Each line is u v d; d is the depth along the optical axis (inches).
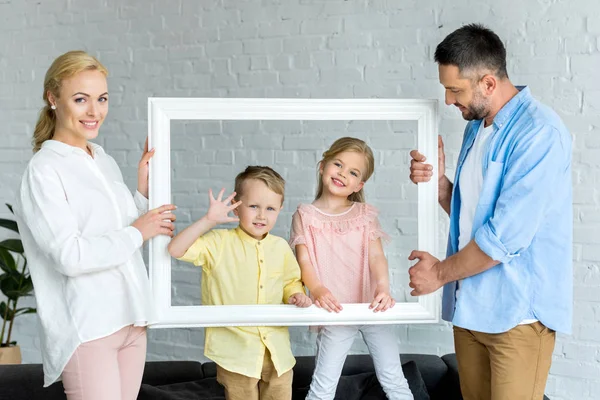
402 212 88.5
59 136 75.9
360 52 122.4
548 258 77.9
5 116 147.5
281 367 85.0
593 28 109.1
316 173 91.5
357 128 90.4
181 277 93.7
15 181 147.3
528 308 77.4
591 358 111.7
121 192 79.4
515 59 113.4
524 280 77.6
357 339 112.3
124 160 138.2
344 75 123.5
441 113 118.6
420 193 86.2
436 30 117.8
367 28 121.9
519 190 74.9
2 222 125.0
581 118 110.6
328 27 124.1
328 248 88.9
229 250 85.0
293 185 92.4
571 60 110.6
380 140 89.3
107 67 139.1
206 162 101.5
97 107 74.3
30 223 71.6
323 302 84.7
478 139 83.0
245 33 129.3
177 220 103.0
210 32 131.7
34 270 75.0
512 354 78.2
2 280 128.3
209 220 80.5
